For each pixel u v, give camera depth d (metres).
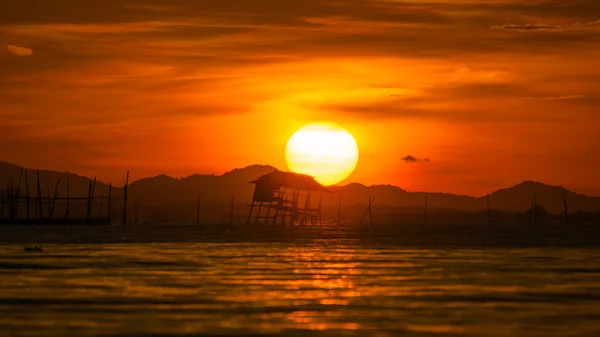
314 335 127.88
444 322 138.75
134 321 138.38
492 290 180.12
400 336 127.44
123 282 192.25
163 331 130.00
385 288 183.88
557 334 129.00
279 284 190.62
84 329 131.00
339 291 177.75
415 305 157.38
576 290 179.88
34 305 154.88
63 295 168.38
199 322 137.88
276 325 135.50
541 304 158.88
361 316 144.38
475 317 143.50
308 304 158.12
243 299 164.38
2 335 126.12
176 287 183.38
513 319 141.75
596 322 138.75
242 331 130.38
